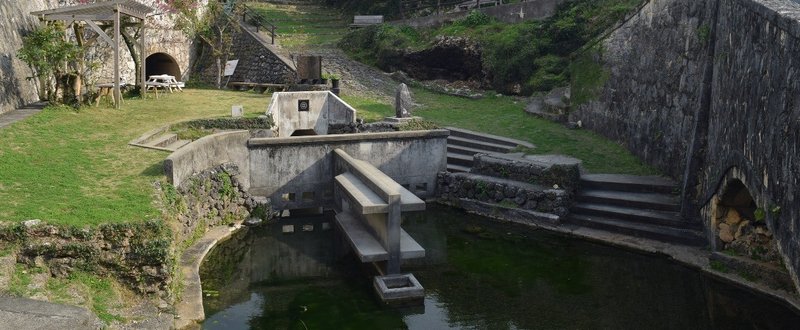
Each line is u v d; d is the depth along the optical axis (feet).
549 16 85.87
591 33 78.23
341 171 52.03
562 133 63.46
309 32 102.47
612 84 60.59
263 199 51.85
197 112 63.21
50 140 47.19
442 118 69.51
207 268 41.22
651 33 53.78
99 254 31.14
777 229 29.35
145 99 69.00
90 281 30.68
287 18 109.70
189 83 85.40
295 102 65.46
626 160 55.01
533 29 82.99
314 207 54.49
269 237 48.16
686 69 47.34
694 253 42.04
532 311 35.60
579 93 65.87
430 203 56.59
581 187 50.52
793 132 27.89
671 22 50.16
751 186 33.50
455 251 45.03
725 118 39.17
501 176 54.13
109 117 57.77
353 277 40.68
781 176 29.04
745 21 36.37
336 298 37.42
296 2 121.08
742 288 37.55
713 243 40.98
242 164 51.98
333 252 45.16
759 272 37.58
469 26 88.79
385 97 76.28
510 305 36.42
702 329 33.19
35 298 27.78
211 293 37.45
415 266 42.29
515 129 65.16
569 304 36.42
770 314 34.63
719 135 40.24
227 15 89.45
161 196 37.50
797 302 34.96
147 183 39.14
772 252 37.93
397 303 36.68
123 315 29.73
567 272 41.01
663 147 50.78
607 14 78.28
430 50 85.61
